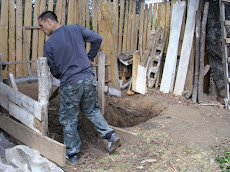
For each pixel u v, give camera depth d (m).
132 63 6.77
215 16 5.91
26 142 3.57
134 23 7.18
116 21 6.77
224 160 3.22
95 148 3.82
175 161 3.24
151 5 6.98
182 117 4.86
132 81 6.52
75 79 3.13
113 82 6.72
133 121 5.74
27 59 5.86
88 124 4.48
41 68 3.19
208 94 6.27
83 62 3.21
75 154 3.33
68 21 6.18
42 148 3.33
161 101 5.89
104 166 3.21
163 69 6.96
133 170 3.09
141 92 6.46
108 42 6.61
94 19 6.52
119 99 6.01
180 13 6.52
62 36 3.15
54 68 3.26
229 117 4.99
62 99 3.25
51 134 4.02
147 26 7.13
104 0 6.46
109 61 6.56
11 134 3.84
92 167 3.20
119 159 3.37
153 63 6.96
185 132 4.11
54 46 3.12
